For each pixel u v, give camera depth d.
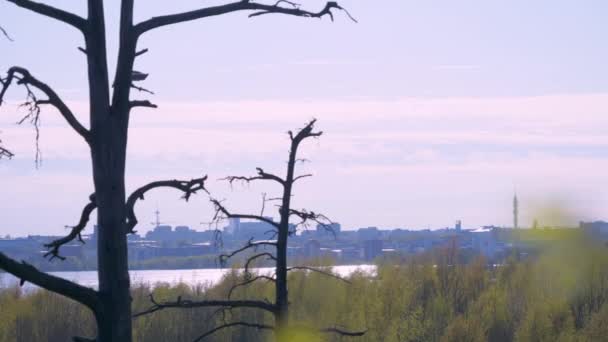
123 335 22.39
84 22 22.34
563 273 105.94
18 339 92.56
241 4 23.80
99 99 22.44
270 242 29.45
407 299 94.31
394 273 105.25
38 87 21.80
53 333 92.94
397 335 84.31
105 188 22.39
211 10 23.67
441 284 106.75
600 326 85.81
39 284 21.25
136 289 98.50
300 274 92.31
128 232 23.67
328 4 24.56
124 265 22.53
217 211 28.67
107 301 22.23
